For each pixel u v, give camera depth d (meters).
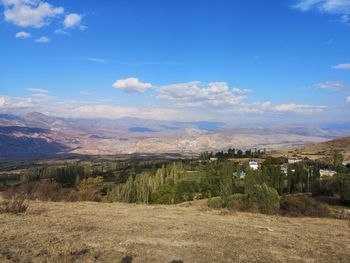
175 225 19.83
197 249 14.18
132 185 73.50
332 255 14.29
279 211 33.38
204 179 88.75
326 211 33.53
